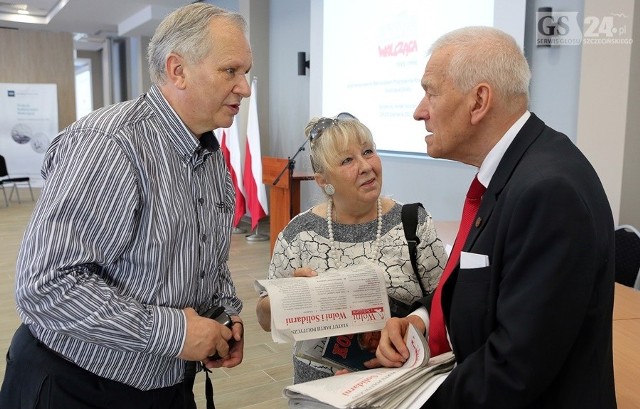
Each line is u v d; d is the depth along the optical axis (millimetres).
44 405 1151
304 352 1275
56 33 11016
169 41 1164
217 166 1396
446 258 1526
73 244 1047
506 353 817
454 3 3850
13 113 10094
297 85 6414
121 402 1228
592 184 871
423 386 948
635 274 2479
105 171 1086
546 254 805
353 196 1457
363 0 4758
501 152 962
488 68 940
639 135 2973
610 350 904
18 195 8930
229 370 3074
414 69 4254
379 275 1318
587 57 3039
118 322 1072
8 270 4977
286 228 1600
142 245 1156
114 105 1227
